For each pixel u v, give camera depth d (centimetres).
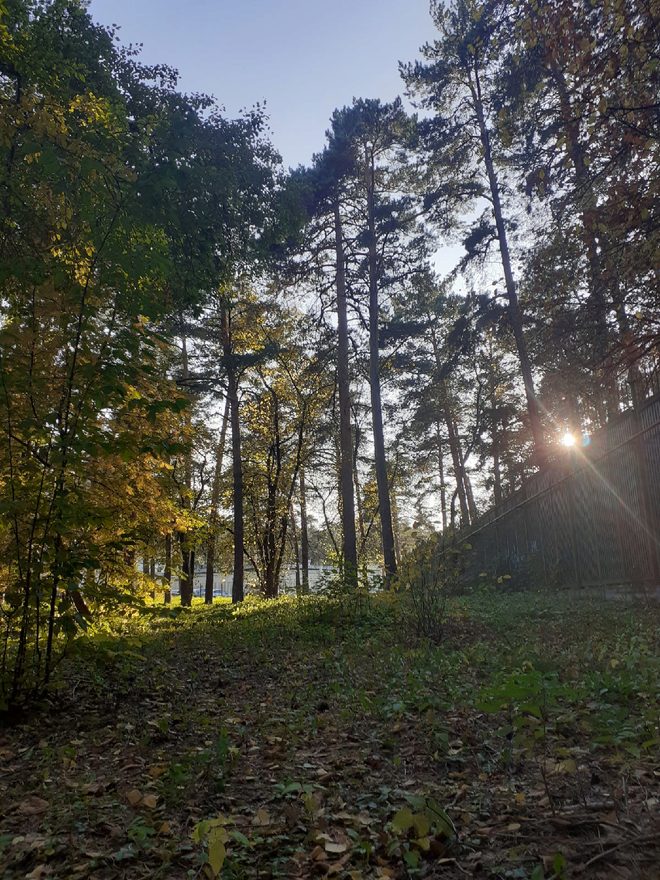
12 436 504
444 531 942
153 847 293
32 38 962
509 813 309
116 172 582
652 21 555
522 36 646
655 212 661
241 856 280
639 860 249
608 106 605
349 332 2456
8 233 684
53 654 574
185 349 2627
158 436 579
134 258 539
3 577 545
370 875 263
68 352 536
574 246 818
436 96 2014
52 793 364
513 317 1872
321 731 477
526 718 328
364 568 1126
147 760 424
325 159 2206
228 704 586
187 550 838
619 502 1160
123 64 1189
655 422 1027
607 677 507
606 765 354
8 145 624
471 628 952
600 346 1166
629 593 1115
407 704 513
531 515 1594
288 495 3278
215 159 1208
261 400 3145
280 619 1212
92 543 544
